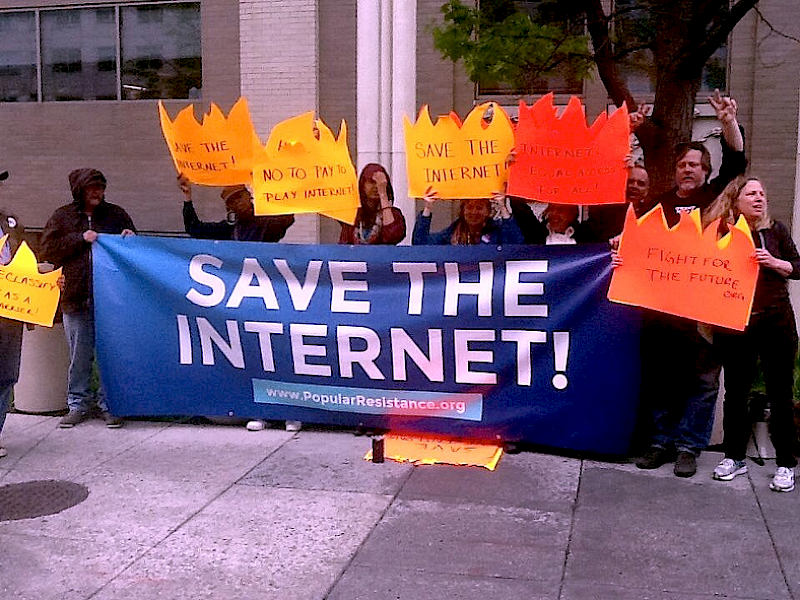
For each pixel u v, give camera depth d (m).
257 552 4.60
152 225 12.88
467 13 7.19
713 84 10.77
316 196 6.06
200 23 12.49
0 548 4.69
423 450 6.06
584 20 7.39
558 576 4.30
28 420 7.05
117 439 6.52
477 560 4.48
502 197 5.71
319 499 5.29
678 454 5.72
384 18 7.89
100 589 4.23
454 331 5.97
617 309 5.64
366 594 4.14
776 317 5.18
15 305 6.07
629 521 4.93
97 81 13.09
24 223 13.47
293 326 6.29
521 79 7.38
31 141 13.30
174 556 4.57
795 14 10.28
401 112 7.98
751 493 5.31
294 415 6.45
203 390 6.59
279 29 11.79
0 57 13.50
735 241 5.06
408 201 8.12
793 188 10.53
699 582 4.23
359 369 6.20
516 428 5.96
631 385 5.70
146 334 6.62
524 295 5.81
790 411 5.30
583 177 5.43
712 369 5.60
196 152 6.21
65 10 13.12
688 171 5.60
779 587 4.18
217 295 6.44
